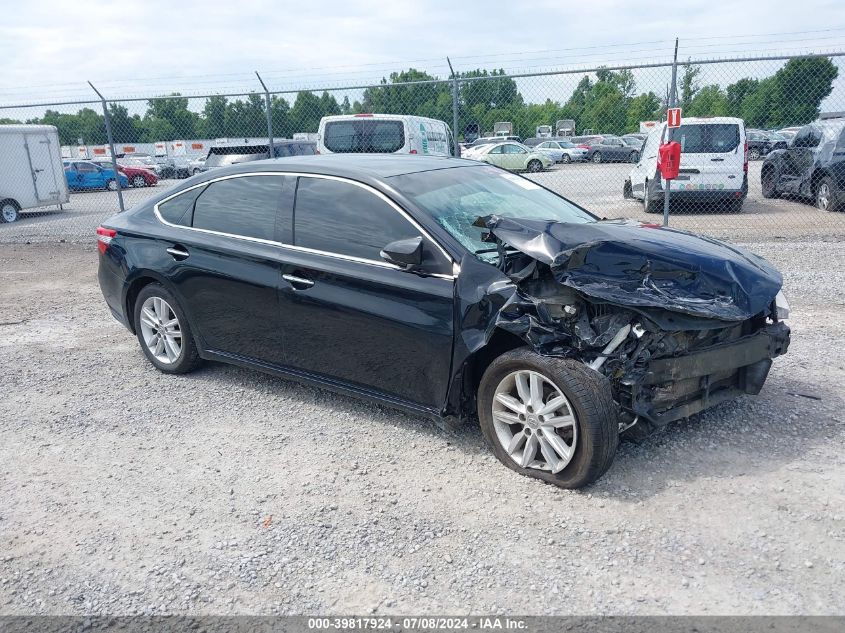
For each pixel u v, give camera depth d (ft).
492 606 8.78
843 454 12.26
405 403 13.12
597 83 37.63
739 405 14.42
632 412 11.27
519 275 11.78
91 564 9.93
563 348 11.34
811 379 15.76
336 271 13.41
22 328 22.91
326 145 41.45
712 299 11.48
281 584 9.35
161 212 16.97
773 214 43.42
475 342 11.75
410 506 11.16
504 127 44.73
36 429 14.58
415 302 12.47
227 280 15.10
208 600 9.08
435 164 15.49
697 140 42.73
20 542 10.53
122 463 12.96
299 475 12.28
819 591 8.77
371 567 9.65
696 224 40.32
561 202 15.97
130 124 44.88
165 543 10.37
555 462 11.40
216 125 46.75
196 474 12.44
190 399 15.93
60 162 63.93
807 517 10.38
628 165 59.77
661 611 8.55
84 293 28.30
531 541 10.11
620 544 9.93
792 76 34.19
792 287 24.40
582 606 8.71
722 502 10.89
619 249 11.75
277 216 14.66
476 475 12.07
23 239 45.27
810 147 45.16
